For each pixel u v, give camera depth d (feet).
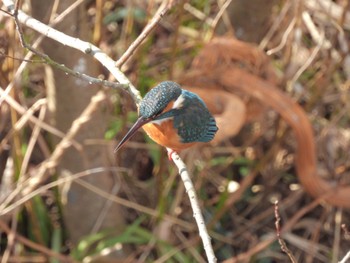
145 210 28.02
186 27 33.91
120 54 30.66
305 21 31.12
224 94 25.94
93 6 33.94
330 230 32.40
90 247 29.19
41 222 29.68
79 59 25.16
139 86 30.83
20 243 28.78
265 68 28.30
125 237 28.19
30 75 31.81
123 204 28.53
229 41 27.48
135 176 32.58
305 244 30.94
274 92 27.22
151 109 17.97
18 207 25.99
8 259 27.50
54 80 25.53
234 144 33.63
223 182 32.53
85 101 26.16
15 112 26.11
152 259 30.12
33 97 31.99
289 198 32.42
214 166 32.71
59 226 30.50
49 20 24.06
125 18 32.35
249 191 33.17
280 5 32.17
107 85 16.61
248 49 27.61
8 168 27.50
